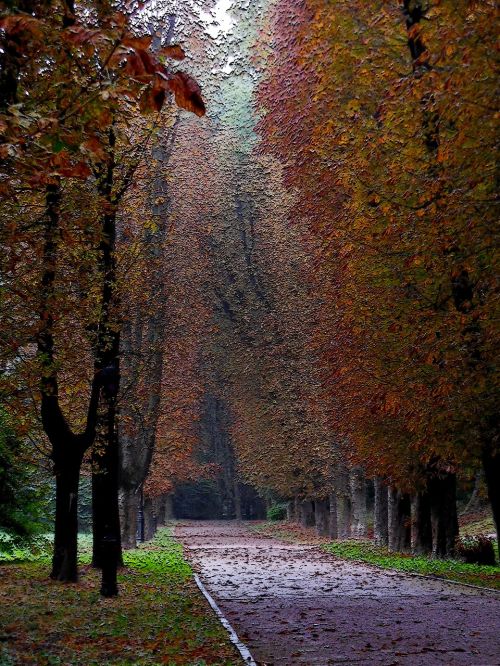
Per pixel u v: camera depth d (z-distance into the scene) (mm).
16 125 7488
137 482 32938
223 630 13406
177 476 61062
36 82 9719
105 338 17156
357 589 21250
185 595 18531
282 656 11445
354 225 18312
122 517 34031
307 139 23828
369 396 21016
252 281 45562
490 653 11758
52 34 8664
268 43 30906
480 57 12312
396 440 25000
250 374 47688
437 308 16625
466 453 18859
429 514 32688
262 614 16078
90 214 14070
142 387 29688
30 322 14273
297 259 40594
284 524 66625
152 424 31594
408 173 16219
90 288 16391
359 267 19141
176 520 91250
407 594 20016
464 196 13836
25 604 15875
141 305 22719
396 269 17547
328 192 22766
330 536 47625
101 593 17375
